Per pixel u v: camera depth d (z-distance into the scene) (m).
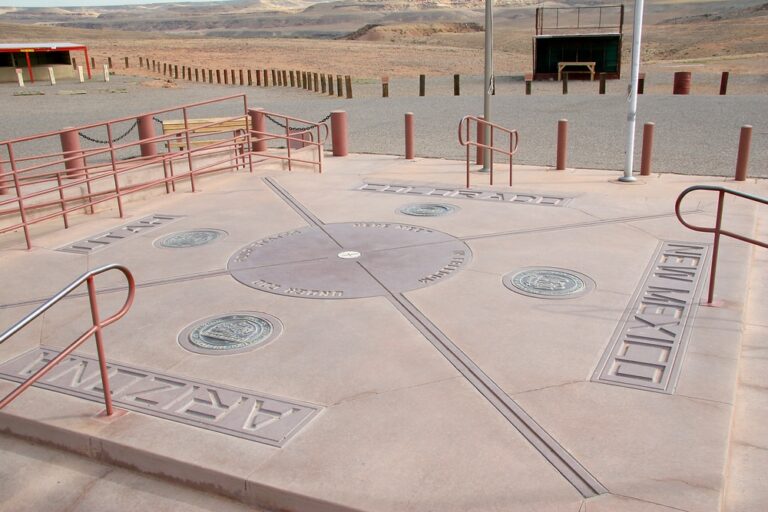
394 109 22.73
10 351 5.25
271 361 4.93
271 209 9.22
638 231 7.69
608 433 3.91
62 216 9.52
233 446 3.92
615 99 23.55
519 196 9.56
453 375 4.64
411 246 7.40
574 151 14.14
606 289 6.00
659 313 5.48
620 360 4.76
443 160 13.38
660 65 39.78
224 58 54.94
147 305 6.05
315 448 3.87
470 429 4.00
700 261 6.63
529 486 3.47
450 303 5.82
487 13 11.32
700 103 21.41
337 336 5.29
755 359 4.98
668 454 3.70
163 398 4.49
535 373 4.62
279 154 13.23
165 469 3.88
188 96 28.91
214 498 3.73
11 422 4.36
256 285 6.41
